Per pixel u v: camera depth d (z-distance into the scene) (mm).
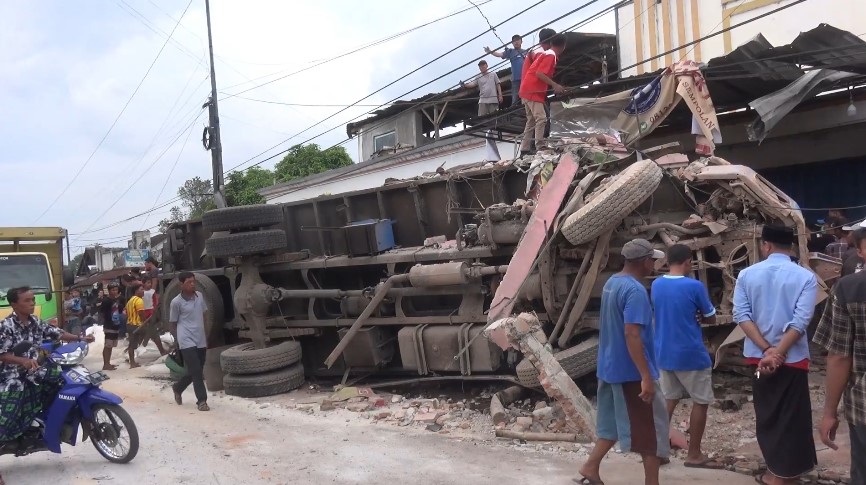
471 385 8664
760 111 8953
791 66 8977
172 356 10445
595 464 4918
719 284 7129
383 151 20062
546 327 7820
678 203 7438
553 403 7254
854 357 3420
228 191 29281
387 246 9430
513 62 12859
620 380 4578
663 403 4613
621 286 4617
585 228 6695
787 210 6719
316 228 9477
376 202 10086
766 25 12336
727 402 6719
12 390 5785
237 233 9711
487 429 6863
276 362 9172
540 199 7414
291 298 9852
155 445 6699
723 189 6949
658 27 13812
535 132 10172
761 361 4457
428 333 8406
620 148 8219
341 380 9828
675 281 5348
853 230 3658
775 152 11656
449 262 8312
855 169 11141
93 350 15758
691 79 8508
